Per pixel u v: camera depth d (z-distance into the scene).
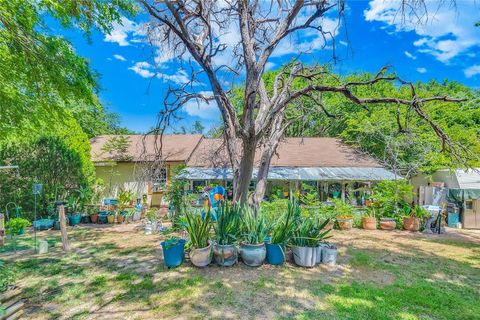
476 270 9.23
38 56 8.45
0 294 6.40
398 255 10.91
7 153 16.50
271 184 22.45
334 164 21.33
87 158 20.52
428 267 9.51
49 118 11.30
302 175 19.55
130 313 6.24
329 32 9.61
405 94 23.19
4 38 7.74
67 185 18.62
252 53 10.42
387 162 20.73
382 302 6.77
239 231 9.59
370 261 10.09
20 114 10.40
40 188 13.55
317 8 9.00
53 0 7.88
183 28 9.85
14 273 8.27
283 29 10.29
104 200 20.31
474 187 17.08
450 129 19.67
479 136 20.77
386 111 22.12
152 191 22.95
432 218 15.64
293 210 10.22
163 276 8.38
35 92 9.77
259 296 7.05
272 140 13.48
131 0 9.47
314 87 9.69
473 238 14.07
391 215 16.53
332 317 6.04
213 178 19.34
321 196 22.09
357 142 23.30
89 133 30.98
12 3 7.36
